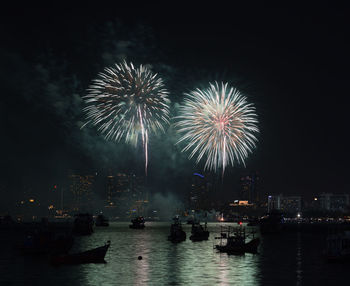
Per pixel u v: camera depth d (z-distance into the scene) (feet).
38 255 403.34
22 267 318.04
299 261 364.38
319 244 580.30
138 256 399.65
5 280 263.70
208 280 264.11
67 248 422.82
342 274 289.12
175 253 434.71
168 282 256.32
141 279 266.16
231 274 288.10
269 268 318.04
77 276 276.00
